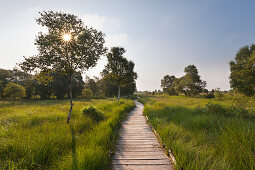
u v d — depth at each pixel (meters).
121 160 2.89
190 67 32.12
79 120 5.51
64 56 5.91
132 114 10.56
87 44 6.16
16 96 23.94
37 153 2.67
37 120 5.64
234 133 3.58
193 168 2.29
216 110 6.91
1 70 33.25
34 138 3.33
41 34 5.17
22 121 5.30
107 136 3.78
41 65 5.32
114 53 15.40
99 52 6.57
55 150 2.89
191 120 5.84
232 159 2.63
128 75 15.43
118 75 15.41
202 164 2.35
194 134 4.27
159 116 7.88
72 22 5.60
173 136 4.07
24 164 2.42
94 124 5.43
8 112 7.93
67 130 4.29
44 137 3.35
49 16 5.33
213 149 3.12
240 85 18.52
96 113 6.80
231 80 20.42
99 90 48.03
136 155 3.16
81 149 2.83
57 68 5.71
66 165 2.26
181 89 34.28
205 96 26.11
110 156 3.01
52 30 5.53
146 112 9.88
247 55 19.00
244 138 3.15
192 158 2.60
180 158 2.66
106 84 41.91
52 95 35.81
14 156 2.52
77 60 6.16
